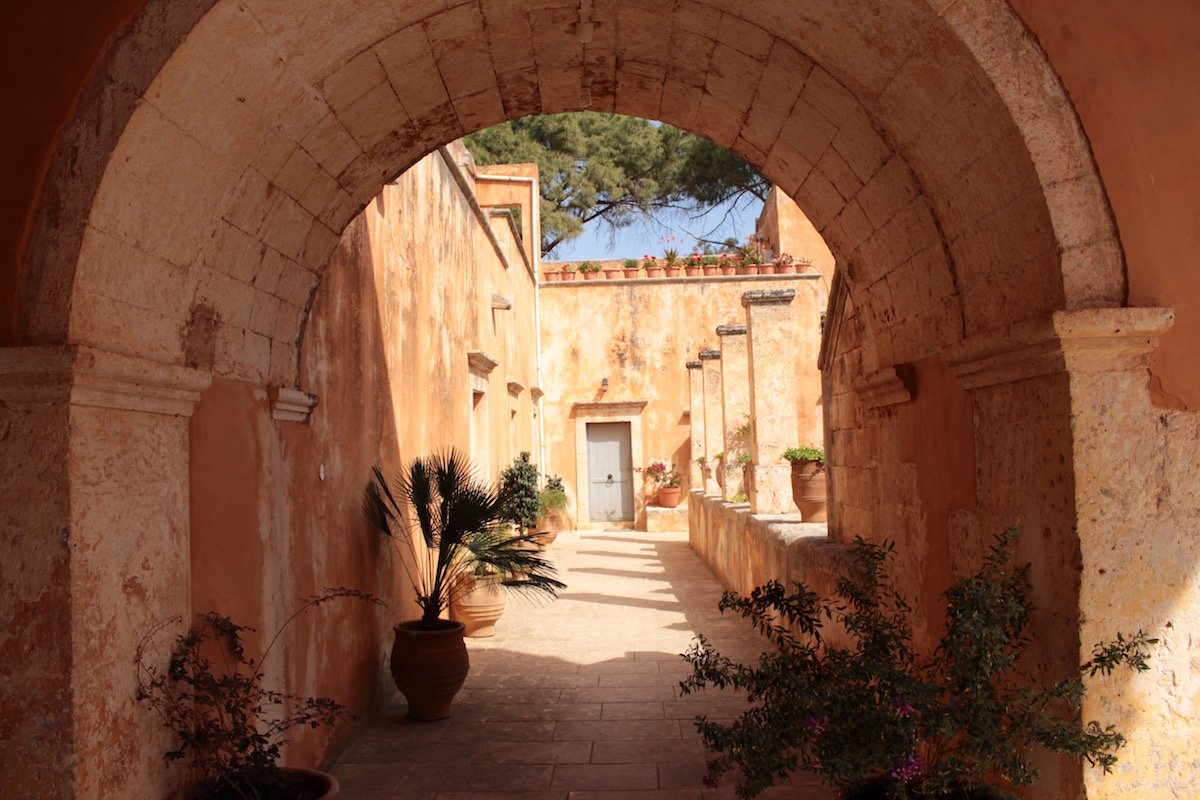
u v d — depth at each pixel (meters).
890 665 2.82
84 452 2.48
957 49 2.66
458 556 7.51
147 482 2.80
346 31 3.05
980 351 3.05
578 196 22.52
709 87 4.04
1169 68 2.66
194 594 3.11
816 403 18.42
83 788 2.41
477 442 10.51
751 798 2.88
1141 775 2.58
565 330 19.09
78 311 2.48
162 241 2.86
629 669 6.64
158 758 2.79
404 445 6.61
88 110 2.49
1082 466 2.61
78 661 2.42
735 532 9.96
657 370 19.00
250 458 3.64
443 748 4.89
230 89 2.81
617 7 3.49
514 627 8.34
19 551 2.43
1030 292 2.84
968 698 2.65
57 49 2.51
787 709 2.80
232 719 3.00
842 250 4.61
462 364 9.16
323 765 4.47
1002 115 2.66
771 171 4.61
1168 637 2.59
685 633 7.93
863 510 5.28
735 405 12.06
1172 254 2.63
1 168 2.49
